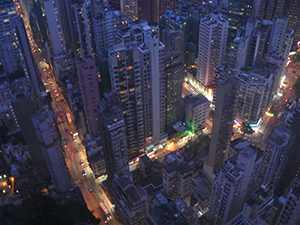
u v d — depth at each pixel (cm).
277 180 19875
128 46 19162
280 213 15388
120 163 18962
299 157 18375
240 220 14088
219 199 16550
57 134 18325
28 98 17450
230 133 19288
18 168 19188
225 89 16900
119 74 19175
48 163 18538
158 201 17575
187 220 15538
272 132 18162
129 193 16550
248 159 14700
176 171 18212
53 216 8344
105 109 17138
